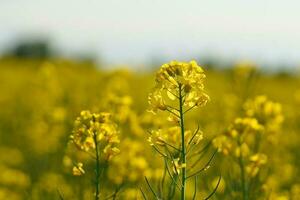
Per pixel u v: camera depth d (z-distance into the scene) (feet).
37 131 35.88
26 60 118.42
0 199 30.04
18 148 44.42
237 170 21.66
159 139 16.22
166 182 22.13
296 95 43.62
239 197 19.76
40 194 26.76
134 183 21.90
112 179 21.22
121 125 23.68
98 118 17.02
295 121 43.45
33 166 34.37
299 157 38.14
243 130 20.11
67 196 25.45
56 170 31.94
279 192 27.96
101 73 79.20
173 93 15.87
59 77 62.23
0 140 46.47
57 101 47.96
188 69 15.79
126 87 41.06
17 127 49.29
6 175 32.01
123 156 21.49
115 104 23.00
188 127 38.11
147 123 24.25
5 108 58.80
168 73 15.80
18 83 75.10
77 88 53.26
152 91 15.99
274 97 61.52
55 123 34.01
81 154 21.85
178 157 16.88
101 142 17.30
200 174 28.71
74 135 17.01
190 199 24.59
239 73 34.71
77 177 23.82
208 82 77.97
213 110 46.98
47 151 34.45
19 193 31.71
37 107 49.65
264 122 22.67
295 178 31.55
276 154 30.37
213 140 20.31
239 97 35.65
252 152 21.49
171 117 16.10
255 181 20.33
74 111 35.24
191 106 15.81
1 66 100.12
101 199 21.01
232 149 20.02
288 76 101.60
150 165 25.89
